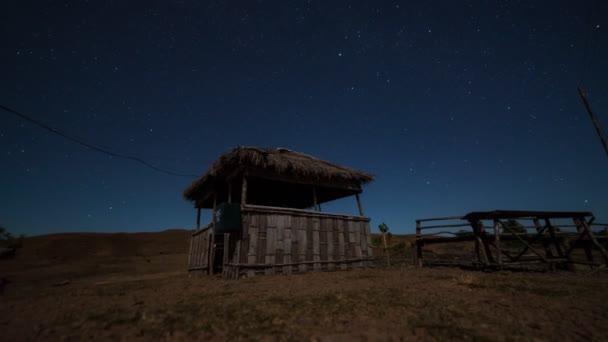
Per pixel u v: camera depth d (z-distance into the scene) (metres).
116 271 14.62
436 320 3.54
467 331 3.11
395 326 3.33
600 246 9.06
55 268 16.17
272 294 5.62
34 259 23.62
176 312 4.24
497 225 9.88
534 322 3.46
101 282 9.84
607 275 8.26
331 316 3.76
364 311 4.00
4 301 6.16
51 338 3.30
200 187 12.97
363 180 13.48
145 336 3.22
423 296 5.07
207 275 10.85
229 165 10.76
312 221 11.10
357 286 6.44
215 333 3.22
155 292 6.51
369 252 12.53
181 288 7.02
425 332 3.12
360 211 13.20
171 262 20.92
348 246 11.87
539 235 10.35
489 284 6.42
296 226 10.58
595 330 3.20
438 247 24.41
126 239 41.59
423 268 11.48
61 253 29.84
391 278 7.88
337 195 16.41
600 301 4.63
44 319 4.21
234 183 13.46
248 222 9.52
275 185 14.41
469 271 9.76
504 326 3.31
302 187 14.86
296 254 10.25
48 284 9.81
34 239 38.50
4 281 9.55
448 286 6.20
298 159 11.98
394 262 14.66
